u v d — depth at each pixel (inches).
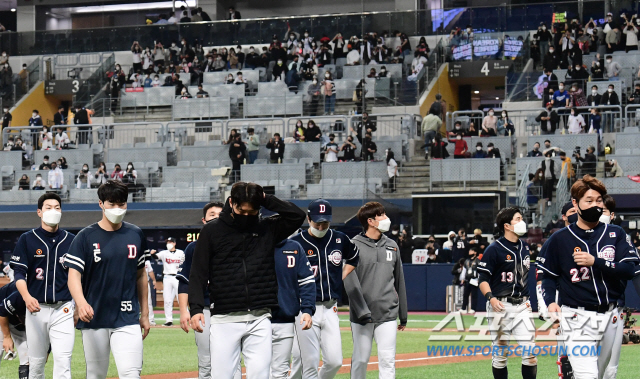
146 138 1378.0
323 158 1194.6
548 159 990.4
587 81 1249.4
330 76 1381.6
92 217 1099.9
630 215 978.7
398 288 338.3
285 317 282.7
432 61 1398.9
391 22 1480.1
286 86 1439.5
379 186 1098.1
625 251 268.8
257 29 1561.3
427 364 476.1
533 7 1424.7
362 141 1158.3
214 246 254.7
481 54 1432.1
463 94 1524.4
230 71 1507.1
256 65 1514.5
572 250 271.6
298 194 1106.7
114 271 275.1
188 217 1061.8
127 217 1071.6
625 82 1251.2
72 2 1894.7
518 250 358.0
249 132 1216.8
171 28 1585.9
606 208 329.4
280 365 285.0
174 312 978.1
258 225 260.1
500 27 1437.0
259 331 256.8
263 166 1158.3
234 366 255.6
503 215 356.2
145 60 1551.4
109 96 1466.5
